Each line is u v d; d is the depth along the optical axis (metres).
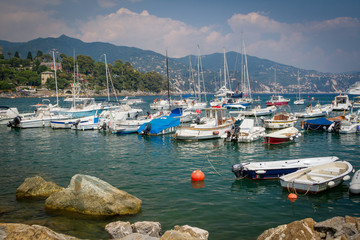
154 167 19.59
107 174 17.97
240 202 12.99
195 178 16.27
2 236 8.72
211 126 31.94
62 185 15.88
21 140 32.72
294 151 24.16
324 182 13.49
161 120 35.91
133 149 26.48
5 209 12.37
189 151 25.03
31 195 13.90
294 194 13.33
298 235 8.52
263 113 59.16
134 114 47.00
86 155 24.06
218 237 9.77
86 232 10.29
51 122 43.00
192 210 12.09
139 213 11.84
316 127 36.03
